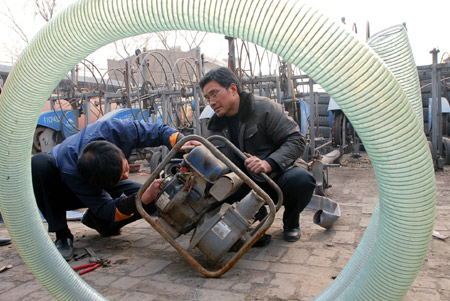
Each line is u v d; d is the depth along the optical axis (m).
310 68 0.99
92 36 1.18
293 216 2.67
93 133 2.58
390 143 0.99
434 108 6.15
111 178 2.20
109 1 1.10
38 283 2.07
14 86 1.30
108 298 1.84
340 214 3.14
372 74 0.95
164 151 6.95
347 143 7.81
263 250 2.49
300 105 6.86
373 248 1.19
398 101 0.97
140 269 2.24
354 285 1.27
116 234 3.06
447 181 5.17
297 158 2.70
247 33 1.01
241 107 2.61
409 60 1.48
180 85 7.80
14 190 1.47
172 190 2.03
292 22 0.95
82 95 8.65
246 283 1.96
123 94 7.93
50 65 1.26
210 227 2.04
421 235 1.06
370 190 4.69
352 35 0.96
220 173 1.95
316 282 1.94
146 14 1.07
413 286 1.82
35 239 1.58
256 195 2.05
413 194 1.02
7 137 1.37
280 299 1.76
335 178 5.83
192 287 1.93
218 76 2.50
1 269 2.27
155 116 8.13
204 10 1.01
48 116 8.35
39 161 2.47
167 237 2.04
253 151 2.72
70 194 2.66
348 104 0.99
